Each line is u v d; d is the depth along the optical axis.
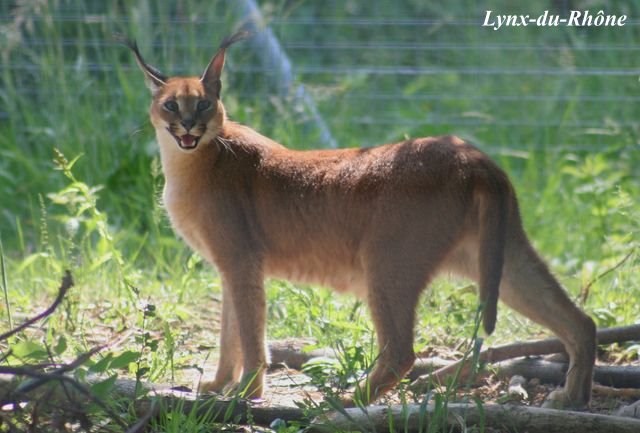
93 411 9.43
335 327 13.59
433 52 24.97
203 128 12.02
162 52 22.81
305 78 24.72
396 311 11.26
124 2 23.69
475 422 9.80
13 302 14.83
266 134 21.67
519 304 11.71
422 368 12.45
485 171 11.12
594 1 24.66
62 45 22.48
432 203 11.14
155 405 9.61
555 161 21.84
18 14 22.44
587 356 11.38
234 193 12.05
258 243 12.04
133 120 21.55
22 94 22.81
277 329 14.30
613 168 21.67
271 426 10.30
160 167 20.14
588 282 15.34
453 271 11.79
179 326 14.52
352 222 11.55
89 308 14.49
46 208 20.22
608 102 23.12
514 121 23.17
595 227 19.41
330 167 11.82
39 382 8.73
